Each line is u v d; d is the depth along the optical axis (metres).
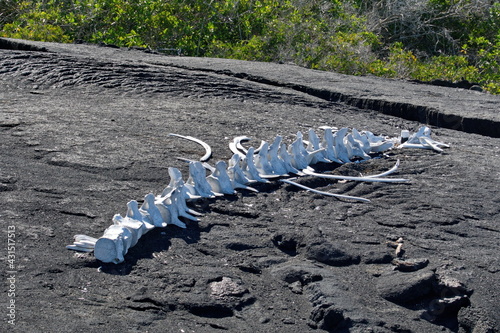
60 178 4.82
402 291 3.71
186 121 7.02
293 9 19.52
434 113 8.91
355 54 17.09
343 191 5.54
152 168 5.30
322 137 7.13
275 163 5.78
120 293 3.37
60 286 3.33
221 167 5.09
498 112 9.26
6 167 4.87
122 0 17.25
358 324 3.34
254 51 16.39
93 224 4.10
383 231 4.66
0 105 6.88
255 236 4.33
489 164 6.73
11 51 9.52
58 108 6.97
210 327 3.22
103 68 9.05
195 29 17.55
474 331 3.52
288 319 3.39
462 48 23.05
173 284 3.52
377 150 7.04
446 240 4.60
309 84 10.12
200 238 4.19
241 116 7.61
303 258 4.13
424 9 24.52
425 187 5.77
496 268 4.16
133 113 7.09
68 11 17.78
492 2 26.36
